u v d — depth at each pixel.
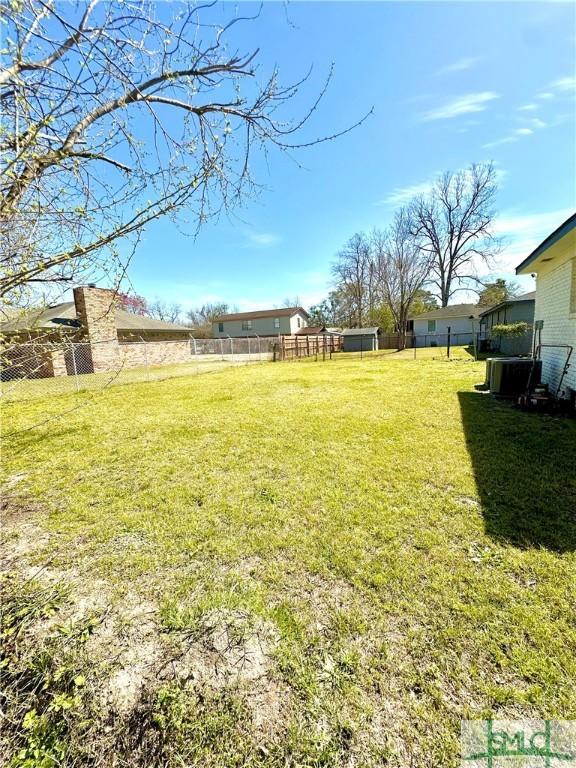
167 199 1.52
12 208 1.24
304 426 4.99
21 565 2.20
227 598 1.84
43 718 1.29
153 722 1.27
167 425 5.35
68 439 4.76
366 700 1.30
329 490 3.00
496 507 2.61
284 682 1.39
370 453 3.82
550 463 3.36
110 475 3.54
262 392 8.04
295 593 1.86
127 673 1.46
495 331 17.14
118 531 2.53
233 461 3.77
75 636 1.65
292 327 31.05
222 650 1.55
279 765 1.13
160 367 15.05
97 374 12.29
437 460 3.55
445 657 1.45
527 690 1.31
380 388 8.05
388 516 2.55
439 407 5.89
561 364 5.81
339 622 1.66
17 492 3.22
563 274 5.74
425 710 1.26
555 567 1.95
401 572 1.97
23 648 1.59
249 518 2.61
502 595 1.76
